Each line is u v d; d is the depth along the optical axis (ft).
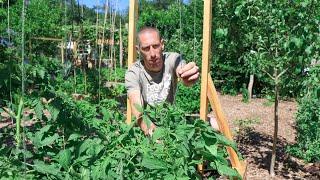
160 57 4.99
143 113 3.65
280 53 10.37
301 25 9.06
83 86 18.47
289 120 18.81
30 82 3.95
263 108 22.11
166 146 3.35
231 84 27.84
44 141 3.56
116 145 3.43
